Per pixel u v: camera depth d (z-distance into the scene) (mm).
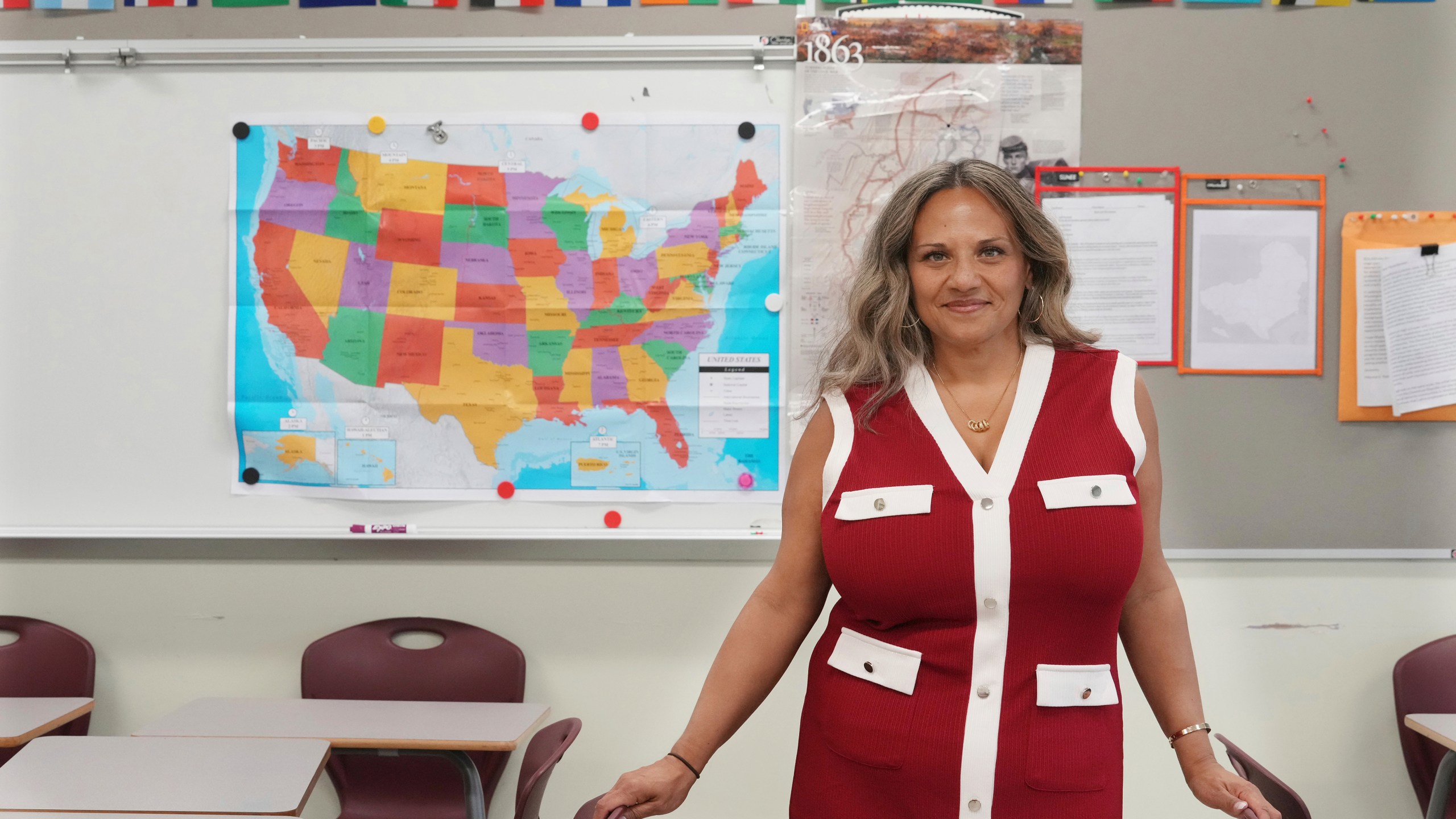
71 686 2006
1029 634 1045
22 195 2057
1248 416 2010
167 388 2066
